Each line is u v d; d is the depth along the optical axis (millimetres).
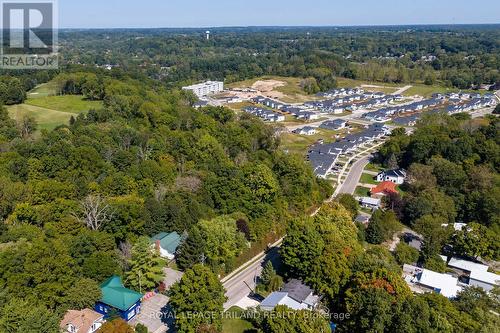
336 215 83812
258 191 92750
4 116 122500
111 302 61844
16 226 69812
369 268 67375
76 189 83375
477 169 116938
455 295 73375
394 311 57906
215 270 75500
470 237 87250
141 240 70688
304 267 72125
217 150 113438
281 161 110812
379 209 101812
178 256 77375
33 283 58031
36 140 106312
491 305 68875
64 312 58375
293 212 100062
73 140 105062
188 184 93000
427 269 81375
